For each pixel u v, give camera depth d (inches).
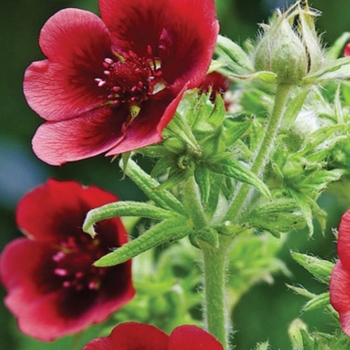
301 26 9.0
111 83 9.2
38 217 11.3
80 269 10.9
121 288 10.7
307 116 9.4
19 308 11.1
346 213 8.4
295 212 9.6
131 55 9.2
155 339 8.9
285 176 9.2
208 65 8.5
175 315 11.0
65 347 13.5
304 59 8.9
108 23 9.2
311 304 8.9
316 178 9.2
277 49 8.9
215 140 8.8
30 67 9.2
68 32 9.3
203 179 8.8
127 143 8.8
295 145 9.4
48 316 10.9
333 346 9.0
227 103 10.2
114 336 8.9
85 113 9.2
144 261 11.1
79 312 10.8
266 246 11.1
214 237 9.0
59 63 9.2
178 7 8.9
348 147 9.5
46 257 11.2
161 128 8.3
